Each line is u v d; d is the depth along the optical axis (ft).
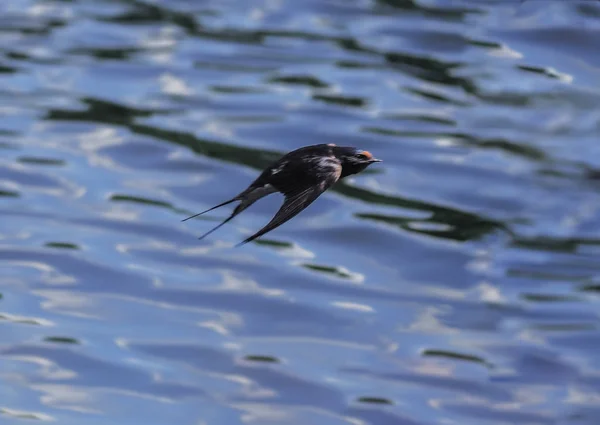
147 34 86.84
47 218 66.49
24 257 62.85
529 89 81.00
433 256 65.00
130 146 73.77
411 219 68.39
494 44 86.53
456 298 61.57
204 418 50.85
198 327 57.82
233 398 52.49
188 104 78.23
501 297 61.67
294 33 87.45
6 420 49.98
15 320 57.47
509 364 56.24
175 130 75.15
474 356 56.65
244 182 70.33
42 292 60.03
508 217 68.54
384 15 90.38
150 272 62.39
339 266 64.13
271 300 60.64
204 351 55.93
